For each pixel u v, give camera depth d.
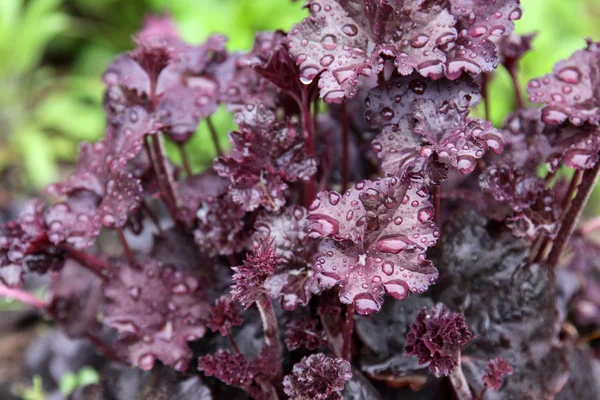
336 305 0.55
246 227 0.59
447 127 0.53
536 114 0.58
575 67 0.55
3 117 1.43
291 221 0.55
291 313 0.57
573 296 0.63
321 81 0.53
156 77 0.59
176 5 1.40
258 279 0.52
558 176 0.64
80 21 1.60
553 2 1.39
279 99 0.59
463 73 0.54
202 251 0.59
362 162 0.62
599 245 0.63
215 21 1.34
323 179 0.60
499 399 0.56
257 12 1.31
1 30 1.41
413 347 0.53
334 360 0.53
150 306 0.57
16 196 1.29
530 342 0.56
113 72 0.61
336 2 0.54
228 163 0.55
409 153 0.53
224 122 1.13
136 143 0.56
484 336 0.56
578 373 0.59
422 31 0.53
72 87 1.53
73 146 1.43
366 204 0.51
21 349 0.98
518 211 0.56
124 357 0.57
